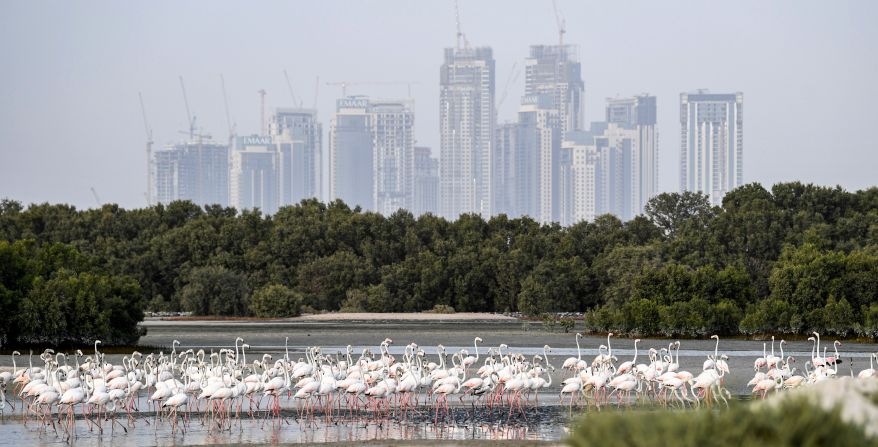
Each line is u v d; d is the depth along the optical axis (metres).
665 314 100.00
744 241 139.75
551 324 112.12
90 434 43.94
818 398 25.22
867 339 95.75
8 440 42.53
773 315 99.00
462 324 125.44
